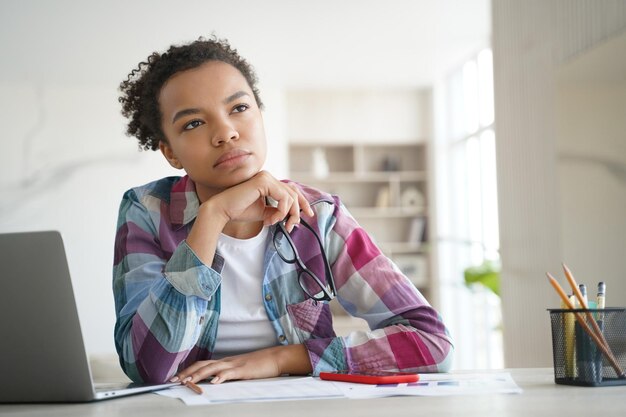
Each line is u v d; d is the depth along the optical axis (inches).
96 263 258.8
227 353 51.6
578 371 40.0
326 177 285.6
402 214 287.7
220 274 48.3
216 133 47.8
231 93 48.4
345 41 222.7
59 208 258.8
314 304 51.3
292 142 281.3
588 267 112.5
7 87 259.4
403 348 47.8
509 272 148.1
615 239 102.2
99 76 253.6
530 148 135.9
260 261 50.9
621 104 99.9
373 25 207.6
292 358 47.2
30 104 260.1
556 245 125.2
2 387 38.2
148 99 51.2
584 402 33.8
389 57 241.1
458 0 187.8
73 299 36.4
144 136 55.1
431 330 48.9
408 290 51.1
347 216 54.0
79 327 36.5
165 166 263.6
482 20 204.1
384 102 284.2
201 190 51.6
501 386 39.3
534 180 134.6
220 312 50.3
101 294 258.2
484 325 240.1
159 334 45.2
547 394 36.7
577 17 115.4
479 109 236.7
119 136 262.8
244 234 51.0
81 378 36.9
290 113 282.0
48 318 36.7
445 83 272.2
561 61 121.6
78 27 205.0
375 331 48.8
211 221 45.6
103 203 260.5
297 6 191.8
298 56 237.8
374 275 51.5
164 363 45.6
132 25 204.2
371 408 32.7
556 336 41.1
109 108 263.0
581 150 113.7
